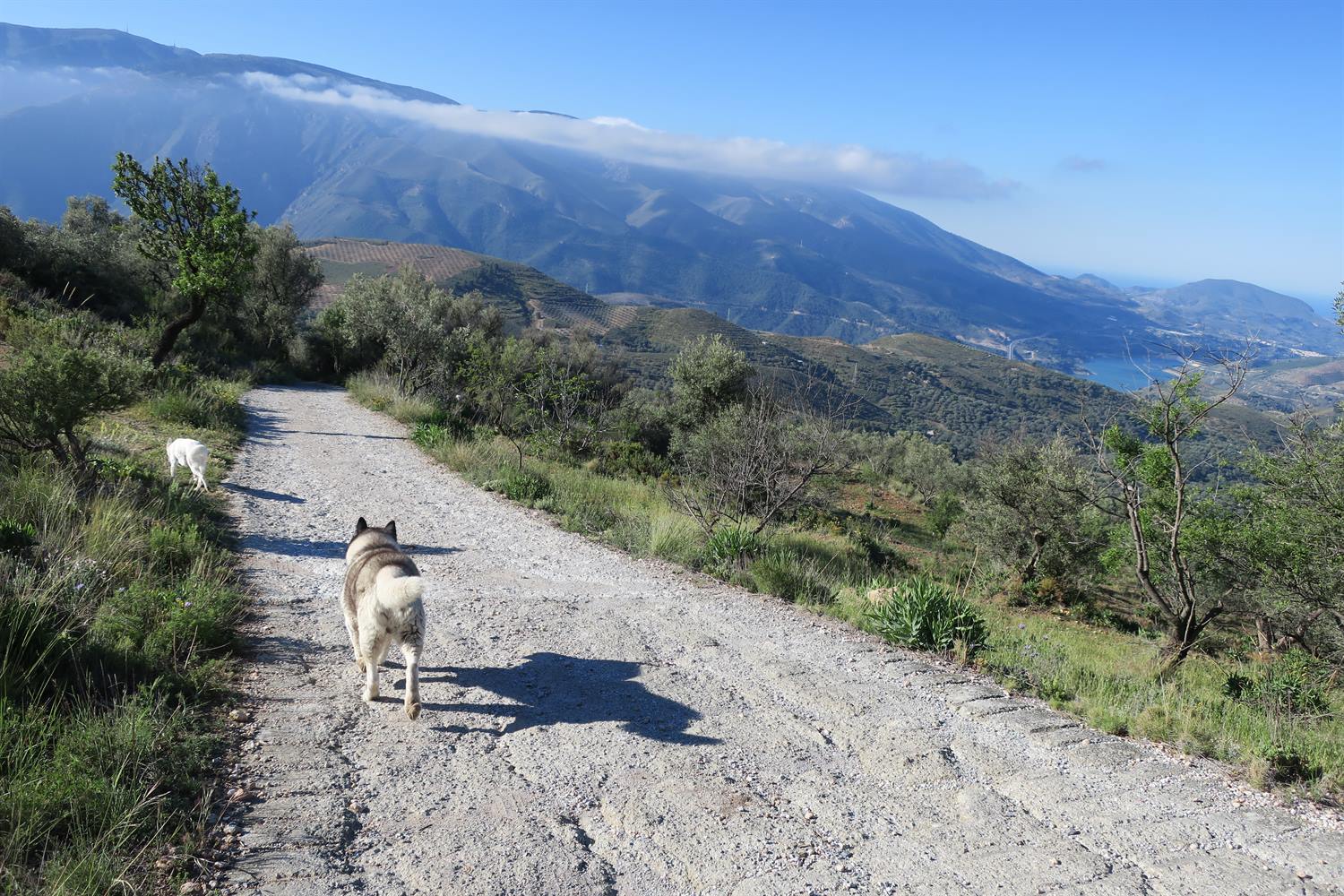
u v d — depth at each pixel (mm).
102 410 10016
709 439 20516
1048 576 19359
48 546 6484
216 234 20703
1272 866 3916
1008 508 20781
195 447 11375
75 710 4195
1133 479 12438
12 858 3084
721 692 6043
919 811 4348
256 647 6039
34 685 4297
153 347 22469
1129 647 13625
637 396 44000
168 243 20875
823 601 9531
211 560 7910
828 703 5902
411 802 4043
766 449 13539
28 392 9148
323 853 3502
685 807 4211
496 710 5332
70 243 29766
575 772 4527
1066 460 20031
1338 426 10891
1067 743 5438
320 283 44188
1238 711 6879
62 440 11266
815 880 3627
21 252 27016
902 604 8141
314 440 18578
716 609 8578
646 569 10297
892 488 38656
